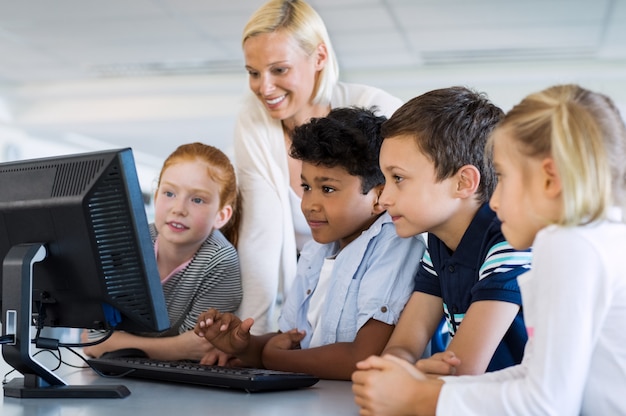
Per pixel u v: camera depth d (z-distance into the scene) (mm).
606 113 1009
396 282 1567
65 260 1305
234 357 1692
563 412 954
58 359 1601
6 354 1300
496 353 1393
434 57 7410
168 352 1746
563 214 976
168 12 5934
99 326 1336
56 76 8477
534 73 7652
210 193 1908
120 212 1274
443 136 1328
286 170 2059
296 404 1241
